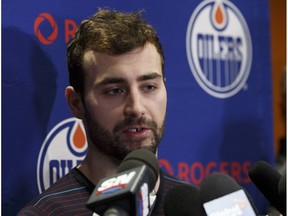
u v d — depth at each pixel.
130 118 1.68
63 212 1.74
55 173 2.10
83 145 2.15
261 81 2.48
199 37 2.36
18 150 2.04
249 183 2.42
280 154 2.81
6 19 2.04
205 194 1.29
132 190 1.12
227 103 2.40
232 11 2.44
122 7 2.22
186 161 2.30
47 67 2.10
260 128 2.46
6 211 2.00
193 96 2.33
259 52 2.48
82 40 1.74
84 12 2.16
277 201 1.39
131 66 1.68
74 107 1.81
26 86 2.06
